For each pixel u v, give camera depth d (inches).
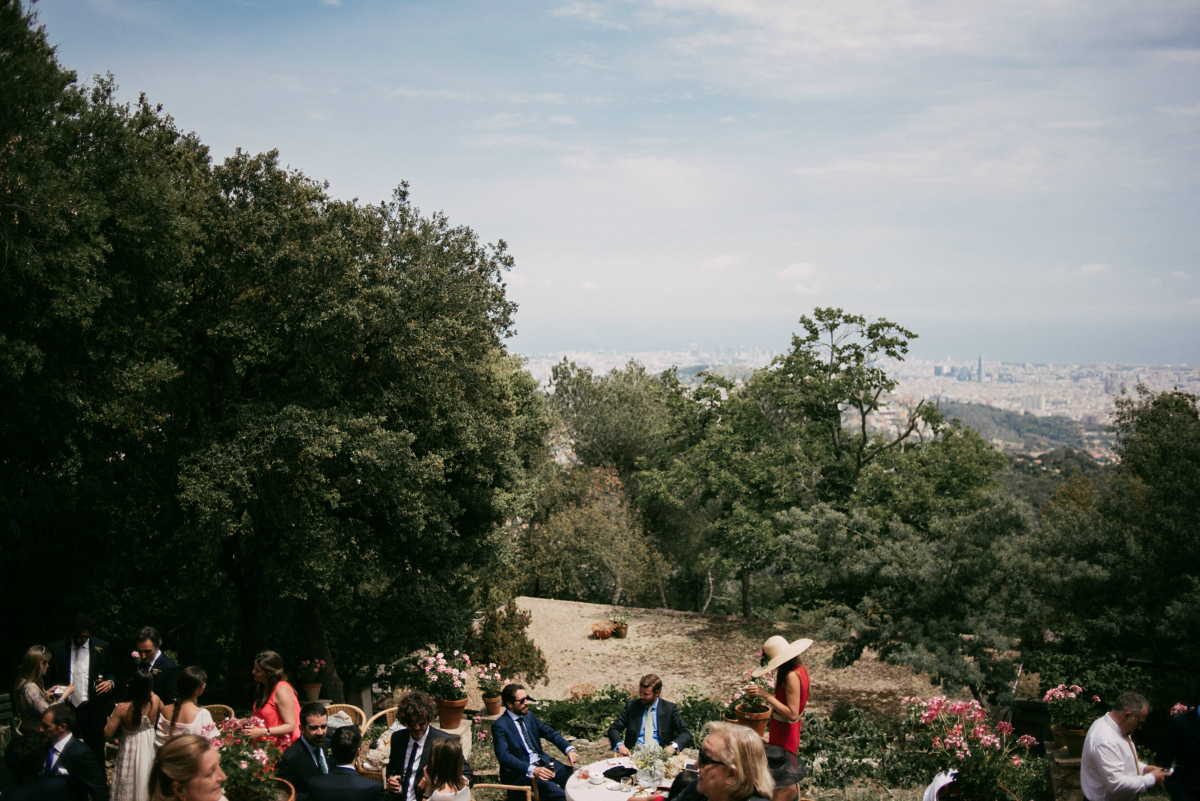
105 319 415.8
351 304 508.1
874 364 1061.8
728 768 145.8
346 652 679.7
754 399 1171.3
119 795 246.4
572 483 1507.1
